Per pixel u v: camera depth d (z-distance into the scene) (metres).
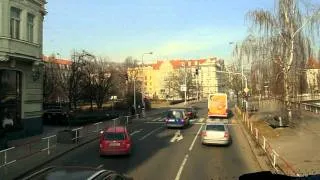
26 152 25.17
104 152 24.59
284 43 38.72
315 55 38.97
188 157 24.72
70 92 62.97
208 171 20.09
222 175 19.00
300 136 33.41
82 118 49.44
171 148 28.84
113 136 24.81
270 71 41.06
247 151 27.44
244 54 43.84
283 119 39.91
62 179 7.23
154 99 127.62
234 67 82.94
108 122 42.66
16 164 21.67
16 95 33.78
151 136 36.59
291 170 18.97
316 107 60.00
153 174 19.27
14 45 31.38
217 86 189.38
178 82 148.62
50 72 77.19
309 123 42.56
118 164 22.23
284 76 39.22
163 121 54.19
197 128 44.47
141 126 46.94
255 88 50.16
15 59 32.34
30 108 35.50
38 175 7.50
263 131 37.50
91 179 7.32
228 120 57.03
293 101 40.12
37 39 35.59
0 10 30.25
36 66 35.94
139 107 70.19
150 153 26.42
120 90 91.25
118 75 89.94
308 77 42.66
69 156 25.31
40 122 37.28
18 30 33.00
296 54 38.38
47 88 72.12
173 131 41.12
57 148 27.67
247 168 20.97
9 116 32.78
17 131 33.50
